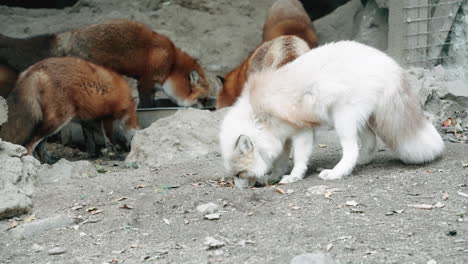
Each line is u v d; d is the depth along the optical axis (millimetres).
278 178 6234
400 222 5562
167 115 7438
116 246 5562
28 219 5852
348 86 5988
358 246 5406
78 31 7469
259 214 5715
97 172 6578
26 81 6824
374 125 6141
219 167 6402
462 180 5906
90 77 6973
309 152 6094
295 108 6008
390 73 6055
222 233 5586
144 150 6742
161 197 5941
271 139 6066
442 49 7188
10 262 5504
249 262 5355
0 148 6211
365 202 5742
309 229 5547
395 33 7145
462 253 5320
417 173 6008
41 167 6504
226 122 6113
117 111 7125
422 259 5301
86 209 5918
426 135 6117
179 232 5637
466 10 7098
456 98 6980
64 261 5477
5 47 7387
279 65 6949
